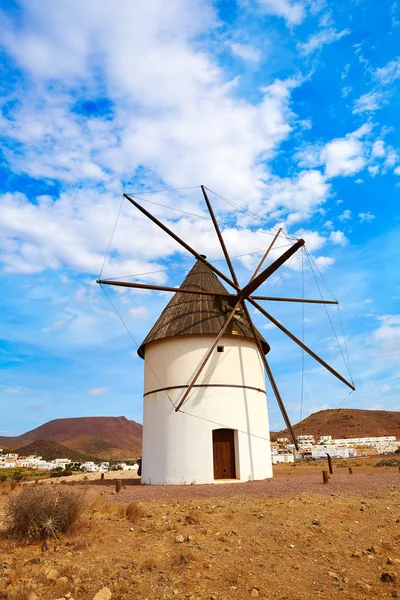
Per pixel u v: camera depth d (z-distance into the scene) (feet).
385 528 27.50
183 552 22.94
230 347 68.03
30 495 26.23
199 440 62.49
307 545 24.47
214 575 20.24
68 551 22.97
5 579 18.63
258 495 41.04
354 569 21.24
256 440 65.92
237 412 65.21
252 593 18.44
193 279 76.28
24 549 23.27
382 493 40.16
